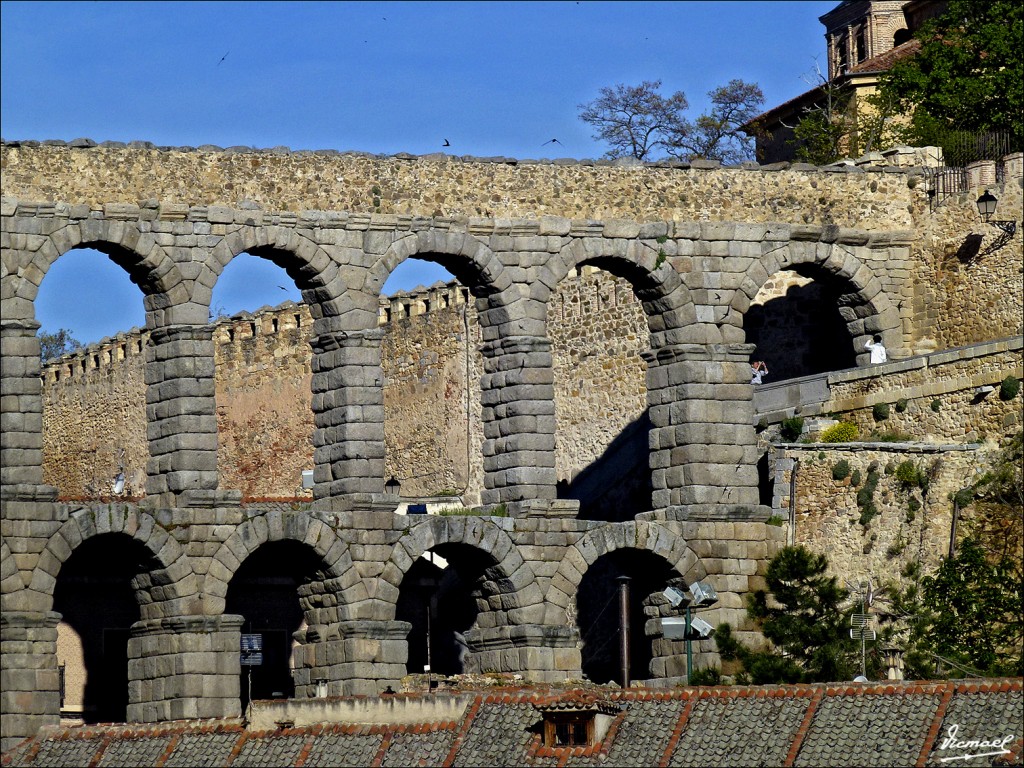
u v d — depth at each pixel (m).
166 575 110.25
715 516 117.62
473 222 117.12
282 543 114.69
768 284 132.38
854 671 102.31
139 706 110.94
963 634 103.00
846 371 119.19
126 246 111.88
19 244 110.25
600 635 128.00
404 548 113.69
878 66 147.62
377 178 116.31
